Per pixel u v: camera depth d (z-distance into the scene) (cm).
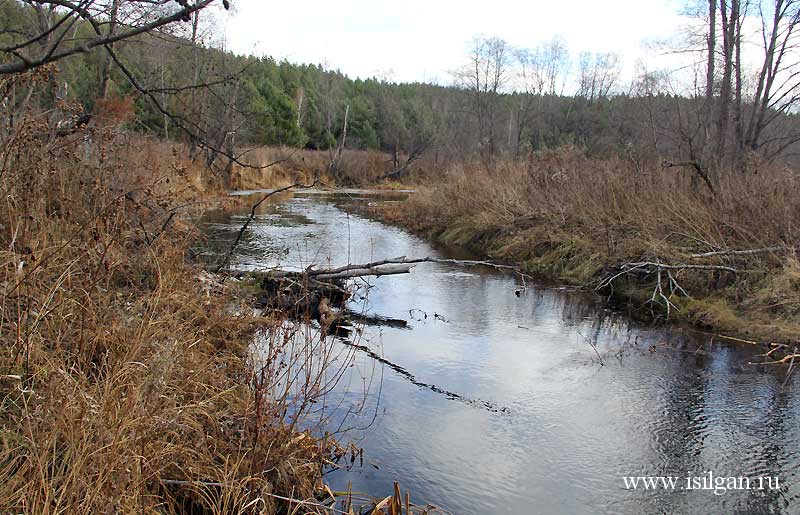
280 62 6050
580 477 456
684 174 1196
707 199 1061
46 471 278
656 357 716
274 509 371
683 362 700
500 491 432
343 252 1317
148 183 681
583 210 1263
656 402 588
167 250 593
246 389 449
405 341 749
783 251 896
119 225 529
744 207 992
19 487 284
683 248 996
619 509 418
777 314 816
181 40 570
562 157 1620
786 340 753
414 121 5331
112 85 1648
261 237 1448
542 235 1327
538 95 4566
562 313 910
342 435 491
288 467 397
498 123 4822
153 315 448
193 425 374
